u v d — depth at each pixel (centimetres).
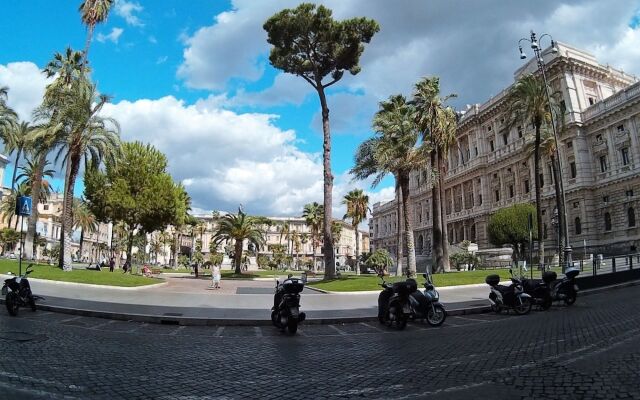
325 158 3303
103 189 4109
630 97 5169
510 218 4906
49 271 2634
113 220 4288
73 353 798
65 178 3080
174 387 604
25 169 5809
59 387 586
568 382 604
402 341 989
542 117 3538
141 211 4028
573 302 1584
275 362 774
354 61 3356
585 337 932
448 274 3061
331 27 3175
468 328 1162
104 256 12700
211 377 664
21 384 590
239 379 654
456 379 641
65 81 3700
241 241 5297
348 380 648
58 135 2964
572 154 5928
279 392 588
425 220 10088
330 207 3244
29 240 3569
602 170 5656
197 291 2342
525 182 6881
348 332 1149
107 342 925
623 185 5269
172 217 4322
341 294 2189
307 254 15575
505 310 1525
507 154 7125
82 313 1315
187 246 11394
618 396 539
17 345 843
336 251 15162
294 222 16150
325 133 3350
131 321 1263
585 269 2819
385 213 12662
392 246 11925
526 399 541
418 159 2989
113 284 2314
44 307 1376
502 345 889
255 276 5041
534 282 1498
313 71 3381
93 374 659
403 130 3017
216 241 5375
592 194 5675
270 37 3272
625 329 1001
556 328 1075
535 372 664
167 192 4188
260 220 6000
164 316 1273
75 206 7569
